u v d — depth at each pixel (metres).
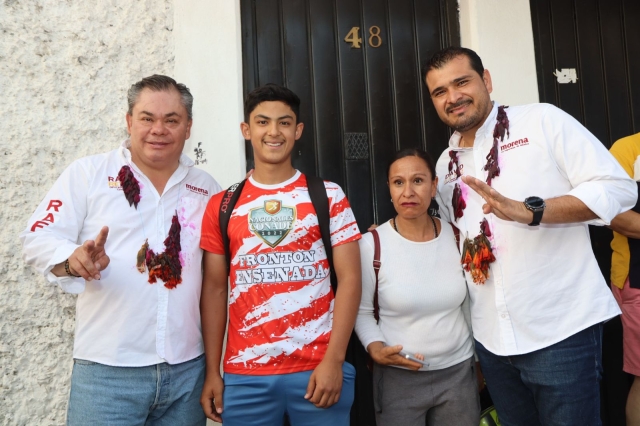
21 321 2.27
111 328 1.84
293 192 1.98
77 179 1.92
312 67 2.87
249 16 2.80
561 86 2.98
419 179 2.13
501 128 2.05
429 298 2.09
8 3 2.37
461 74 2.04
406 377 2.13
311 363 1.86
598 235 2.96
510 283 1.97
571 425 1.88
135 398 1.83
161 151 1.92
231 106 2.57
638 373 2.37
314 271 1.92
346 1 2.93
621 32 3.05
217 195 2.05
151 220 1.95
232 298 1.94
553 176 1.96
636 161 2.45
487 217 2.04
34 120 2.36
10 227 2.29
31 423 2.25
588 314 1.88
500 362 2.04
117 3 2.50
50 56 2.40
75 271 1.68
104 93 2.45
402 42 2.97
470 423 2.11
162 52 2.53
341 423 1.90
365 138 2.90
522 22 2.85
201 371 2.01
